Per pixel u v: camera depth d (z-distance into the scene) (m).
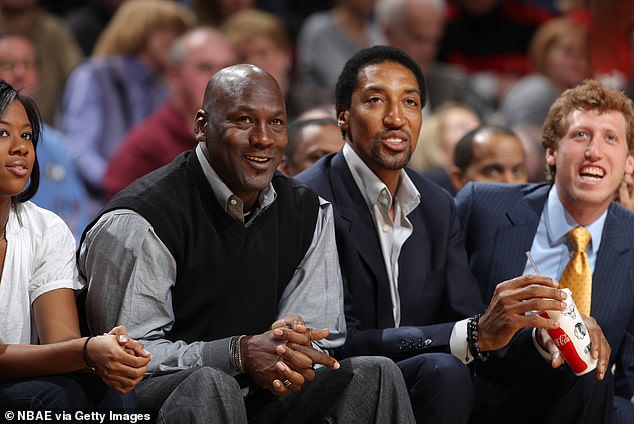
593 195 8.99
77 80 15.18
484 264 9.31
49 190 12.35
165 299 7.73
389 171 8.80
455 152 11.90
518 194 9.52
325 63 16.83
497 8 18.58
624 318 9.05
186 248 7.85
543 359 8.53
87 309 7.84
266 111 7.85
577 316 7.99
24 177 7.58
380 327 8.70
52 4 18.16
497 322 8.07
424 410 7.91
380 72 8.72
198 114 8.08
